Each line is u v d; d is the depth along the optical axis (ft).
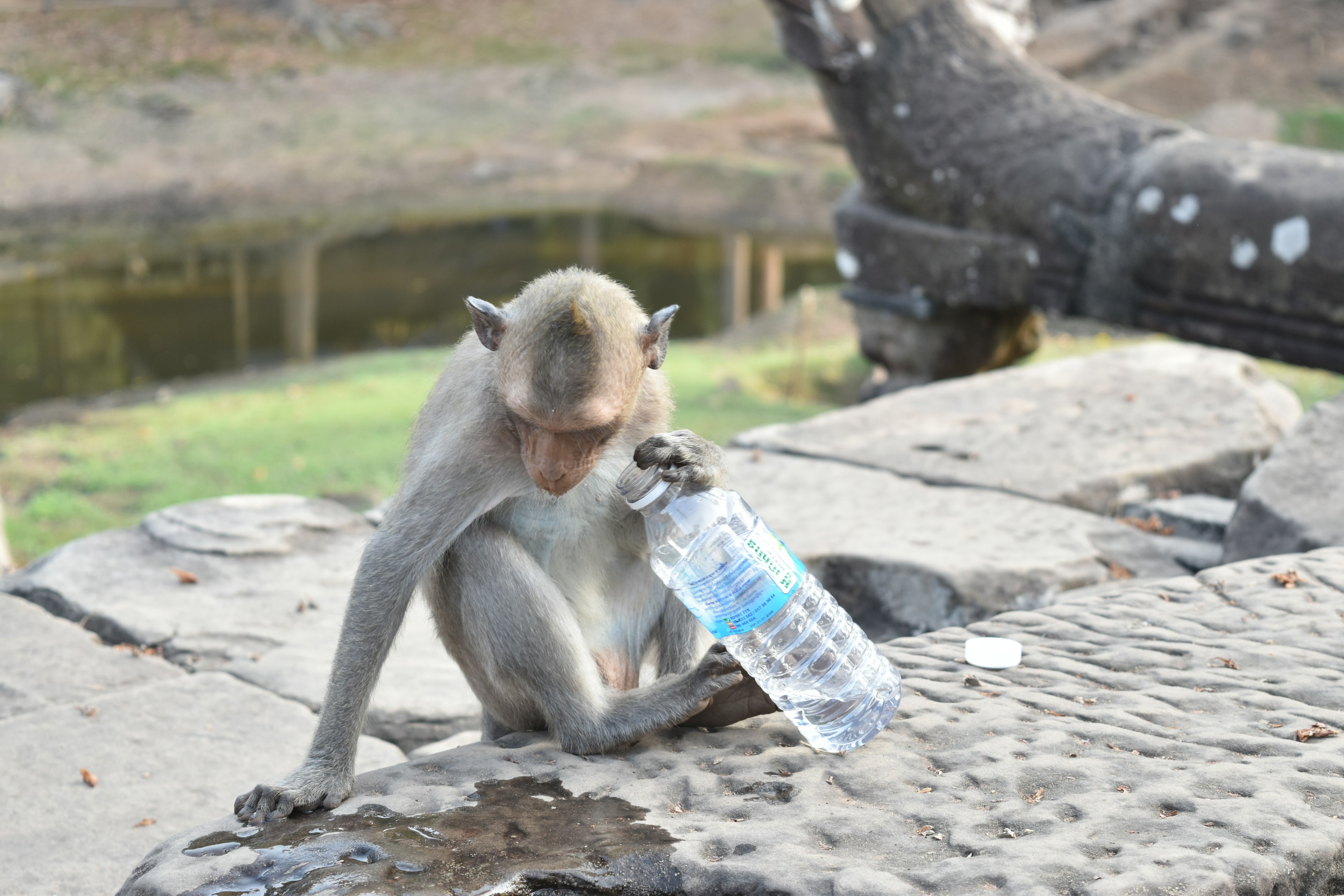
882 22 34.17
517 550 10.05
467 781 9.23
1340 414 17.88
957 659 10.84
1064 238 32.48
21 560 34.50
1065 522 18.53
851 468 21.33
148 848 13.19
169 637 17.63
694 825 8.38
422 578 10.68
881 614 17.16
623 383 8.88
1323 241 28.45
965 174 33.96
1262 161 29.89
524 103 112.37
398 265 83.66
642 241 90.07
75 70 104.22
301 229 90.79
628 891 7.66
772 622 9.51
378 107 108.99
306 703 16.06
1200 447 21.53
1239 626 11.17
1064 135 32.78
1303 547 15.92
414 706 16.10
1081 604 11.92
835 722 9.50
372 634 9.41
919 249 35.29
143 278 79.10
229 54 111.75
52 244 84.79
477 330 9.26
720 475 9.23
